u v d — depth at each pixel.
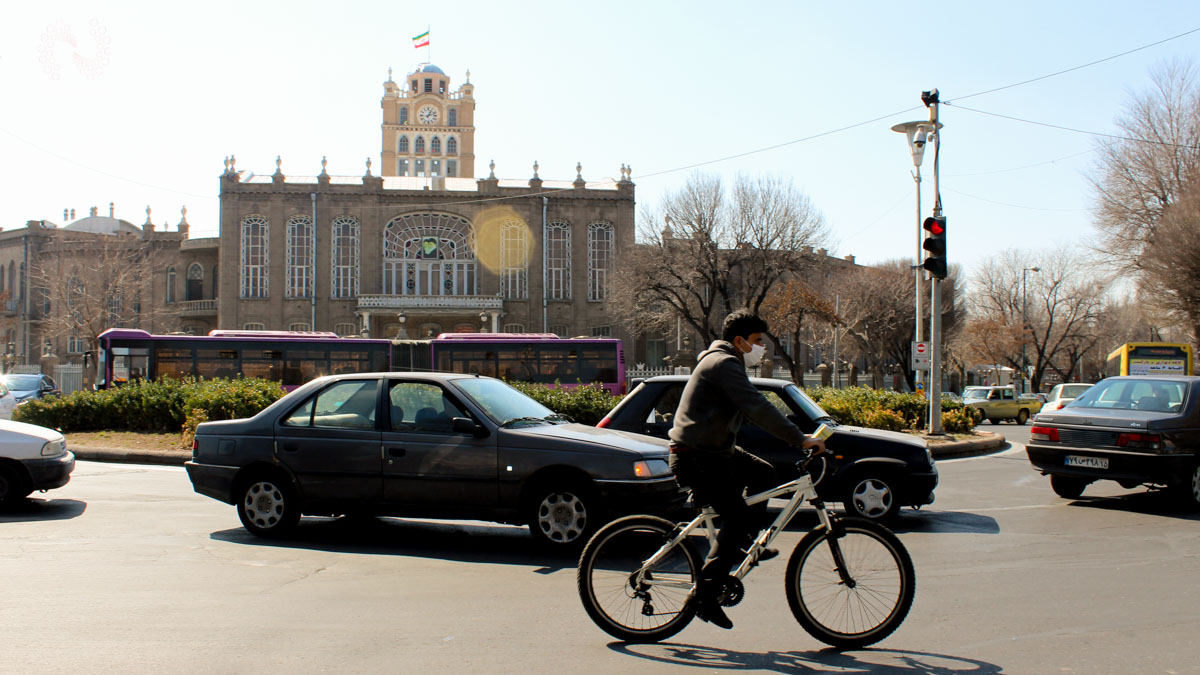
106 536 8.80
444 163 93.12
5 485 10.23
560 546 7.98
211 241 64.19
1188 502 11.03
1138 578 7.12
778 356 69.38
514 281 61.69
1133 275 41.31
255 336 30.53
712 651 5.07
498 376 31.83
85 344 61.44
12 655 4.94
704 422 5.00
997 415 38.84
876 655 4.99
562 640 5.30
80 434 19.17
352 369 30.66
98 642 5.20
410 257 61.22
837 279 60.06
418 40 95.75
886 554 5.08
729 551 5.00
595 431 8.48
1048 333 63.16
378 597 6.43
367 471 8.52
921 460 9.93
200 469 9.02
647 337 62.09
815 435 4.92
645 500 7.78
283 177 60.28
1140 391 11.85
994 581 7.02
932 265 18.67
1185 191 37.12
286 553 8.12
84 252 62.94
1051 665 4.81
